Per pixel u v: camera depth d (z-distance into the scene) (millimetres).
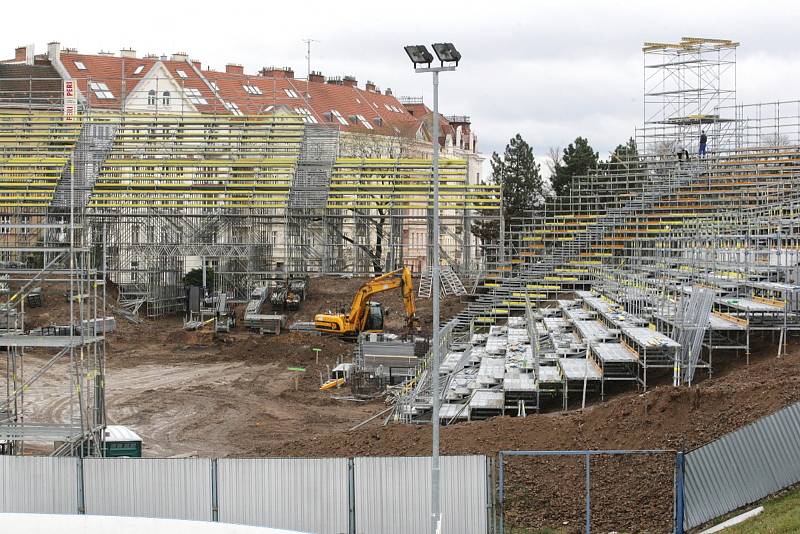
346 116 122188
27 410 49469
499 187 82938
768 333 45562
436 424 26031
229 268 84562
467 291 82562
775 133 81000
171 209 83250
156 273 81625
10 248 34594
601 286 65875
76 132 88188
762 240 56062
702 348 44406
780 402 30641
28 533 25094
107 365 64188
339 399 53562
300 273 79562
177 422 48562
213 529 23906
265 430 46531
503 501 27891
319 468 27734
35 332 39188
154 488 28484
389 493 27500
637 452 26969
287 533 23250
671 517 27578
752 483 27203
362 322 69438
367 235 87875
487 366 47625
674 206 78000
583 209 94750
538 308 69938
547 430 32688
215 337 71125
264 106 111438
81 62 107812
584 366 42812
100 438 36062
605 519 27953
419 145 124938
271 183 84812
